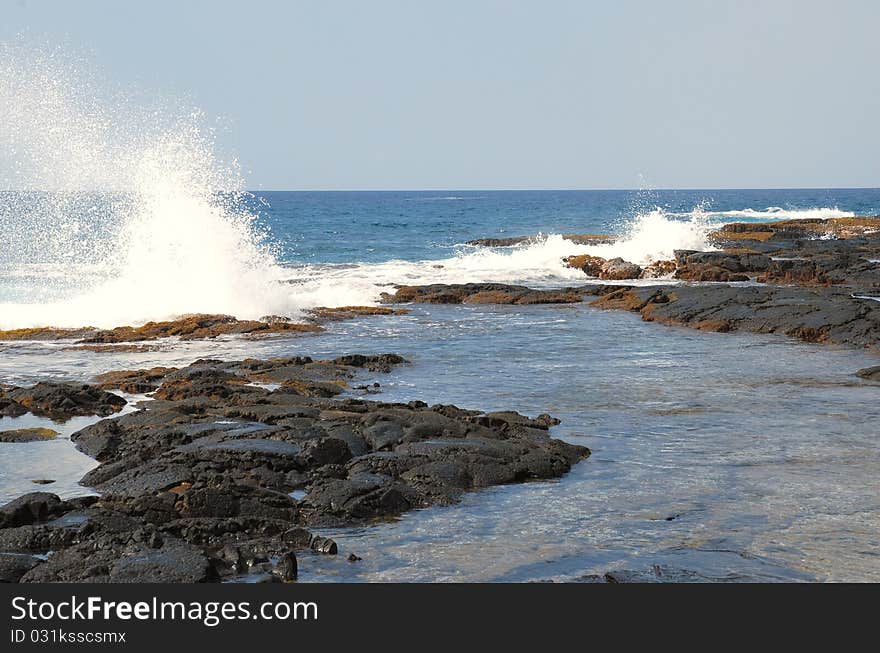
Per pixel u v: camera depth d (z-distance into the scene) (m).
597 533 7.00
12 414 10.62
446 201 156.50
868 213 80.44
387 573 6.29
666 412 10.96
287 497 7.48
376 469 8.22
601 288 24.50
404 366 14.08
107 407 10.96
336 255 39.56
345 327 18.62
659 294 21.69
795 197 170.50
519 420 10.06
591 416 10.76
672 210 96.31
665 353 15.39
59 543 6.57
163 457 8.40
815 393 12.05
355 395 11.86
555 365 14.20
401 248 42.84
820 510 7.50
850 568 6.36
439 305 22.77
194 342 16.66
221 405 10.39
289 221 73.38
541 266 31.39
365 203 140.50
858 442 9.59
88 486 8.00
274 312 19.94
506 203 136.12
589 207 109.25
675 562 6.45
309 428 9.09
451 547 6.73
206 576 6.07
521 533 7.00
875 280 25.69
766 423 10.43
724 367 13.99
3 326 17.70
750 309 18.91
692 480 8.31
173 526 6.78
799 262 28.62
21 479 8.18
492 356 15.06
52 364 14.31
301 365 13.49
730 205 114.69
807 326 17.19
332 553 6.59
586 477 8.43
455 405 11.29
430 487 7.91
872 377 12.96
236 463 8.18
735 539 6.87
